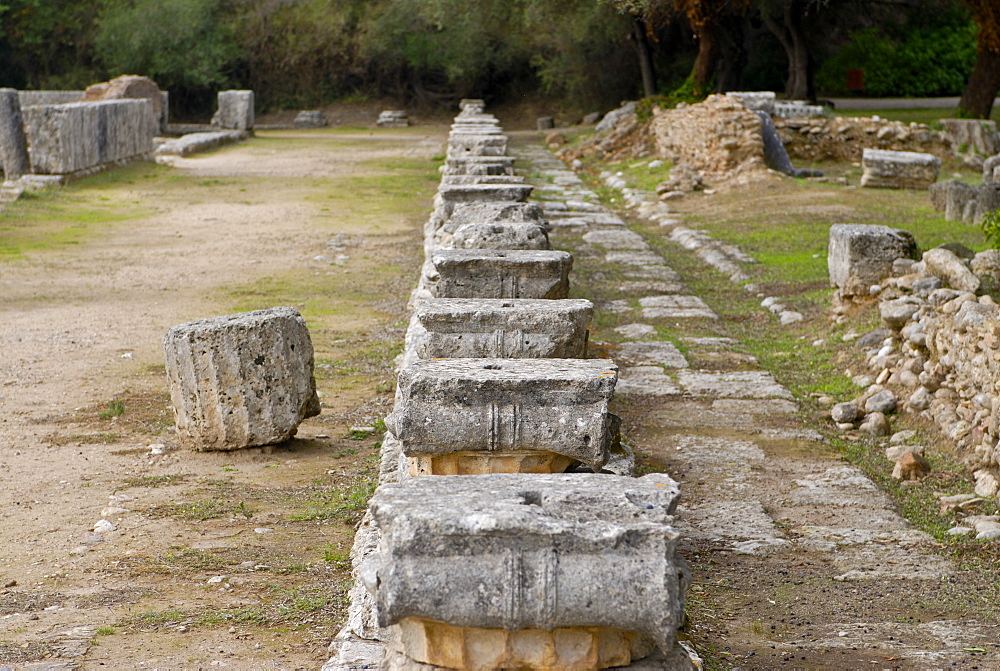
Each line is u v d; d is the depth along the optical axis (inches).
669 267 598.9
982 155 986.1
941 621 199.8
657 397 360.8
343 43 1930.4
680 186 869.8
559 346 226.7
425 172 1147.9
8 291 570.6
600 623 124.6
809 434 323.0
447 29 1817.2
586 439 170.4
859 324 424.8
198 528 252.5
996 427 277.1
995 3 1046.4
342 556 233.5
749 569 227.8
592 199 891.4
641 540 125.7
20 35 1876.2
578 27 1497.3
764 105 1034.7
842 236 462.9
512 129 1775.3
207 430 313.1
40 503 271.1
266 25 1936.5
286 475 295.9
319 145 1467.8
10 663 180.5
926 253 430.6
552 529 123.7
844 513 261.0
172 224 813.2
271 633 195.2
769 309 493.7
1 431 336.5
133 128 1173.7
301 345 322.0
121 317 509.7
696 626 196.5
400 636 135.2
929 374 334.0
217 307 533.0
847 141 1004.6
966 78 1603.1
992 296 402.3
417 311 228.4
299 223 814.5
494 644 129.3
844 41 1670.8
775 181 856.3
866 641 189.9
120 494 277.9
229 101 1572.3
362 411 359.3
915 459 287.6
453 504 128.7
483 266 284.8
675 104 1187.3
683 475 288.5
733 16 1378.0
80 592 214.2
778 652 185.5
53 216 833.5
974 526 248.2
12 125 1003.9
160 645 189.0
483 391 170.6
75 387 389.7
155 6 1847.9
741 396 362.0
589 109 1706.4
